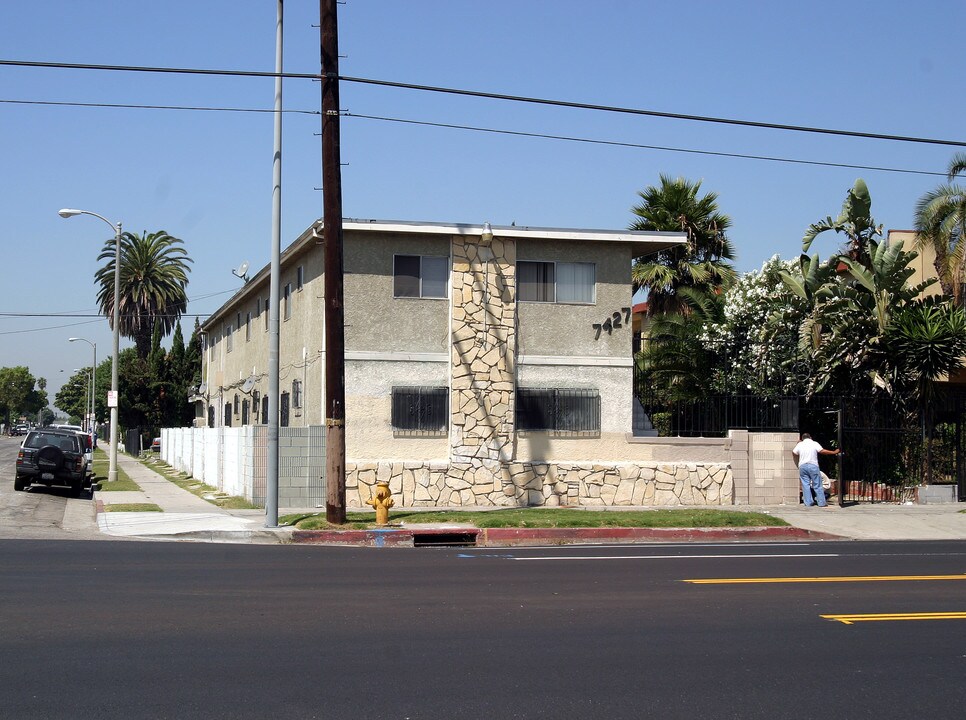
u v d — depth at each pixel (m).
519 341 24.00
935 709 7.16
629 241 24.38
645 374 28.64
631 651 8.73
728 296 29.08
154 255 60.59
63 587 11.44
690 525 19.83
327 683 7.48
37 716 6.61
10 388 161.00
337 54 18.56
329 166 18.72
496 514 20.53
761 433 24.61
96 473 37.62
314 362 24.86
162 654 8.30
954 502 24.69
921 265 30.56
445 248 23.66
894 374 24.28
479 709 6.91
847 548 17.41
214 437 30.02
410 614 10.16
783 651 8.86
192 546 16.31
